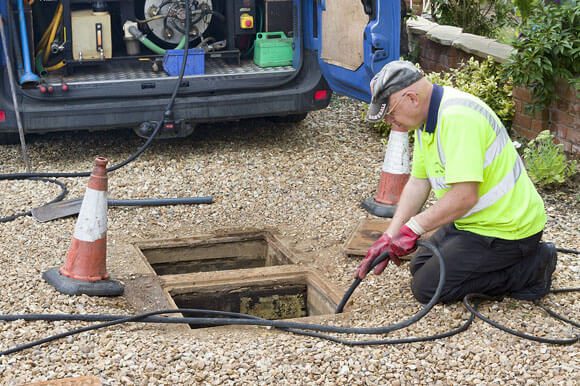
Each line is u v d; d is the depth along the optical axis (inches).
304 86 306.7
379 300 192.7
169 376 157.6
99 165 194.7
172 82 294.0
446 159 169.6
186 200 256.5
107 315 181.6
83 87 286.0
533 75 274.5
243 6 314.7
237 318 183.5
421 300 187.3
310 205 255.8
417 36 372.5
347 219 244.5
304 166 290.2
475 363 163.0
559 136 287.0
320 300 201.8
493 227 178.7
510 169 176.7
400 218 185.3
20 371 159.2
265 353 166.4
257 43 315.0
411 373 159.6
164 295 197.6
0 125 281.0
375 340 170.9
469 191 169.2
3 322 177.5
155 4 305.6
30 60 285.3
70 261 196.5
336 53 282.4
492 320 178.4
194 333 178.1
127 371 158.9
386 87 169.2
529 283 186.5
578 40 272.1
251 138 323.9
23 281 198.7
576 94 273.7
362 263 181.8
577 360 163.5
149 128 293.4
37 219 239.6
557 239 226.7
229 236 234.8
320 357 164.6
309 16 303.6
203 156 300.8
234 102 299.3
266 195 263.7
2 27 274.2
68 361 163.3
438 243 186.4
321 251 223.1
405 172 245.9
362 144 316.5
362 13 263.9
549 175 261.7
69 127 287.3
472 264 180.4
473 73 318.0
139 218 245.9
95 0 300.7
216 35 330.6
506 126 310.5
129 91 290.2
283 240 230.5
